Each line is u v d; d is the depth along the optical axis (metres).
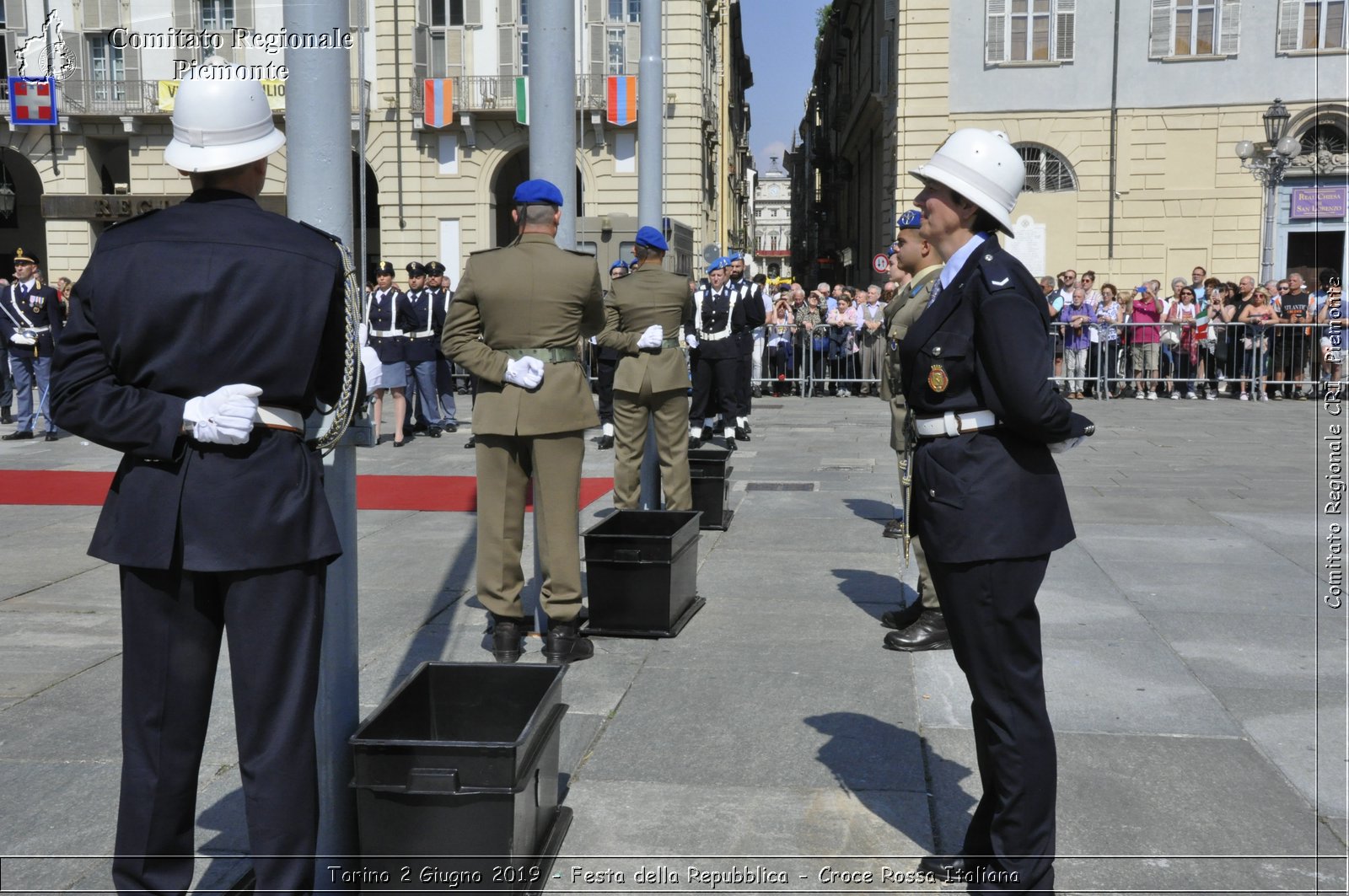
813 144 71.69
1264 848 3.40
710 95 32.78
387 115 29.25
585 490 9.95
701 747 4.17
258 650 2.71
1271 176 22.36
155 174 28.38
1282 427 14.68
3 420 16.09
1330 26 24.55
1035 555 2.93
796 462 11.61
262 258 2.70
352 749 3.08
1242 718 4.41
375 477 10.78
